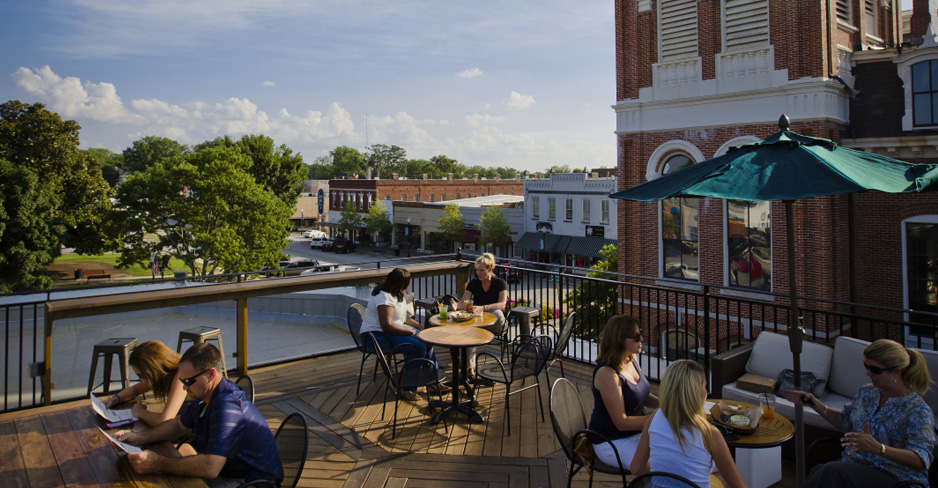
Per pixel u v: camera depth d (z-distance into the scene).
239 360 7.65
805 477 4.13
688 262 17.09
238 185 40.09
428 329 6.44
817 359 5.62
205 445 3.67
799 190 3.65
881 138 14.67
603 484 4.77
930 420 3.55
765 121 15.25
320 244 71.69
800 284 14.86
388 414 6.29
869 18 17.03
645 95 17.53
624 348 4.20
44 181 43.09
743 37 15.61
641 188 4.56
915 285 14.64
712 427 3.33
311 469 5.03
